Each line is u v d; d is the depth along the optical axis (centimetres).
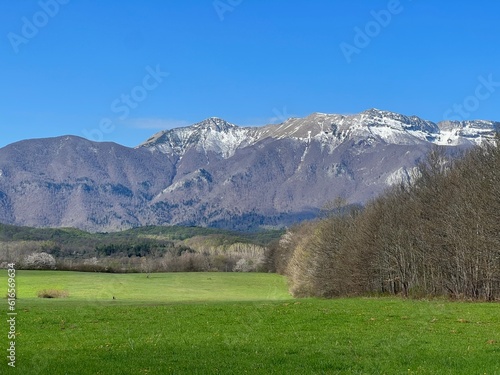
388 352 2467
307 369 2127
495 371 1969
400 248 7406
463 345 2598
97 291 10012
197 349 2628
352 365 2181
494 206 5819
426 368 2075
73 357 2428
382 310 4319
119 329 3400
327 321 3650
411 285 7238
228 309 4497
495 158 5944
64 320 3822
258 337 2998
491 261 6041
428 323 3475
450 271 6550
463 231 6316
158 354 2495
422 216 7219
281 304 5075
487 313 4009
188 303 6016
